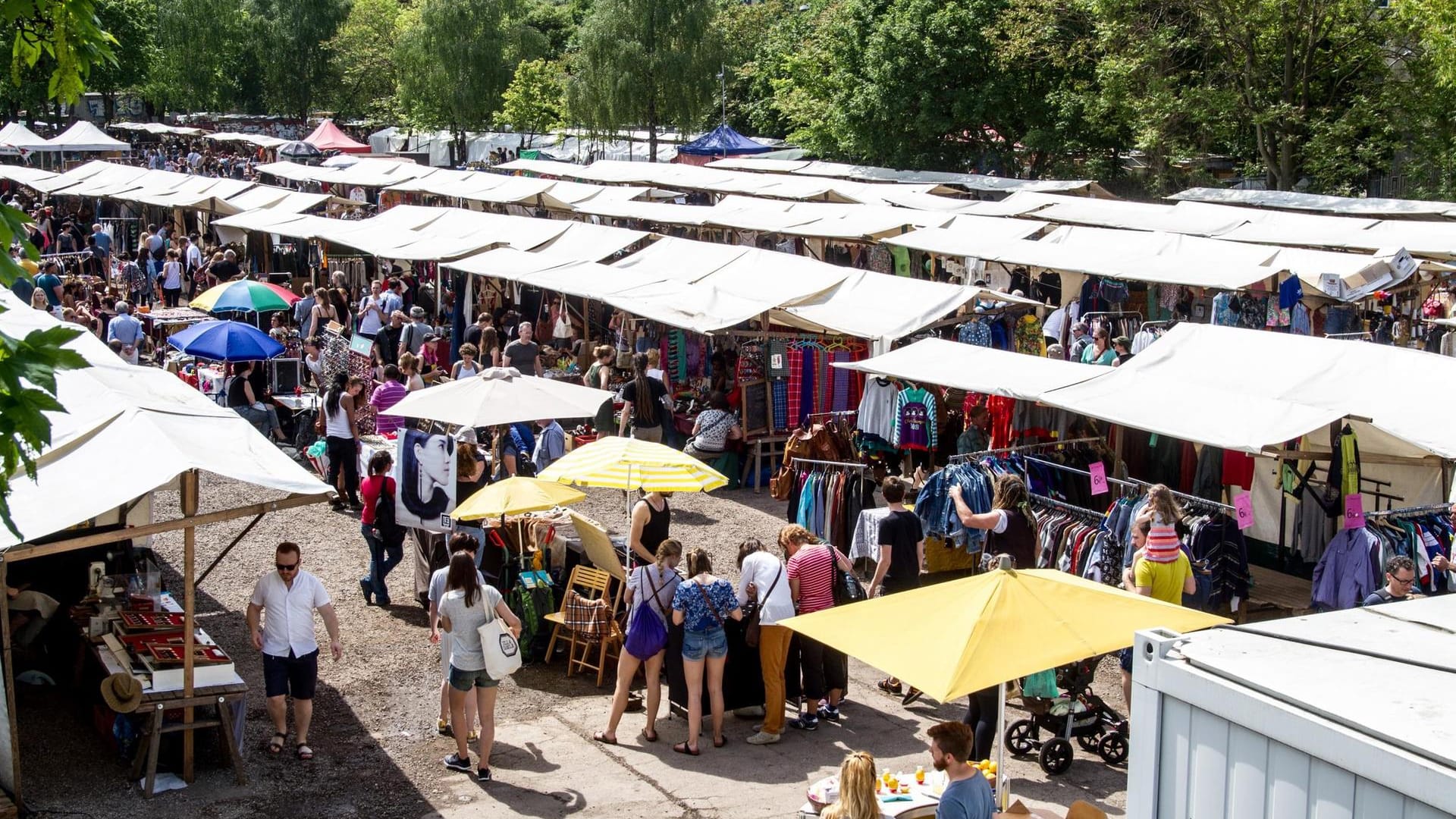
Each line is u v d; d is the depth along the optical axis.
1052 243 20.97
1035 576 7.04
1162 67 37.19
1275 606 10.88
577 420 17.39
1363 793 4.01
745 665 9.68
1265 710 4.32
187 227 34.91
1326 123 34.59
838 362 14.80
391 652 10.90
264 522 14.45
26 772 8.55
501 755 9.10
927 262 25.44
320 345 19.77
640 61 50.50
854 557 12.03
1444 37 29.41
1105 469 12.73
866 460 14.13
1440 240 20.64
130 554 10.59
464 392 12.45
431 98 62.47
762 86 57.22
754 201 27.64
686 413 17.22
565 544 11.30
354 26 77.50
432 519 11.52
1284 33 34.59
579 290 18.22
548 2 84.56
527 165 40.84
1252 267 17.89
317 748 9.09
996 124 42.88
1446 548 10.35
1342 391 11.34
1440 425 10.54
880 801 7.40
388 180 35.53
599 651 10.72
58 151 52.22
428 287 24.48
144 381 10.03
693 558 9.23
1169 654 4.83
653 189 35.91
